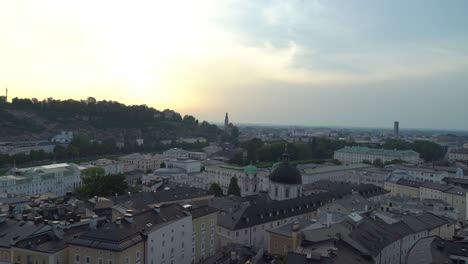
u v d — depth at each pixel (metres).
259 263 138.88
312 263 112.75
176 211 159.12
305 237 135.38
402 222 174.62
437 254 131.62
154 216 148.50
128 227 133.88
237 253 144.75
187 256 158.38
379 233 152.88
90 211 182.12
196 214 167.38
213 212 177.25
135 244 127.56
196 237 165.62
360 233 144.38
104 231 128.62
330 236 136.12
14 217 154.75
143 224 139.88
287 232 161.00
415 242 156.88
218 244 192.88
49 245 130.25
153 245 136.62
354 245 132.38
